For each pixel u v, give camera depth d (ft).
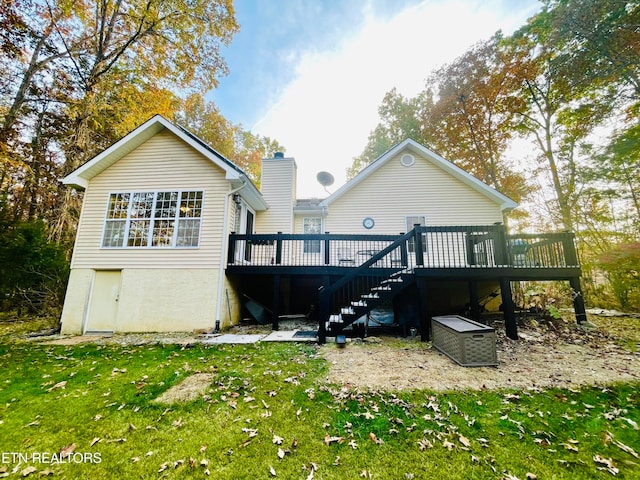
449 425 8.36
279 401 10.10
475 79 49.19
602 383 11.46
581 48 37.99
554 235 21.45
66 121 43.19
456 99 51.93
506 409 9.29
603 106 38.22
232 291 26.37
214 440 7.82
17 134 37.47
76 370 13.65
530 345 17.34
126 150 26.53
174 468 6.75
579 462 6.75
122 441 7.86
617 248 32.32
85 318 23.88
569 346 17.07
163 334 22.25
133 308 23.80
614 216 40.32
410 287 21.81
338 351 16.58
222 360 15.01
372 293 20.83
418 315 21.34
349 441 7.68
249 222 33.37
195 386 11.53
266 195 36.78
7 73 33.71
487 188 32.01
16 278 27.22
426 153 33.60
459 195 33.35
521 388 11.02
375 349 16.96
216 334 21.94
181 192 25.80
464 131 53.26
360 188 34.88
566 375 12.38
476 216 32.78
